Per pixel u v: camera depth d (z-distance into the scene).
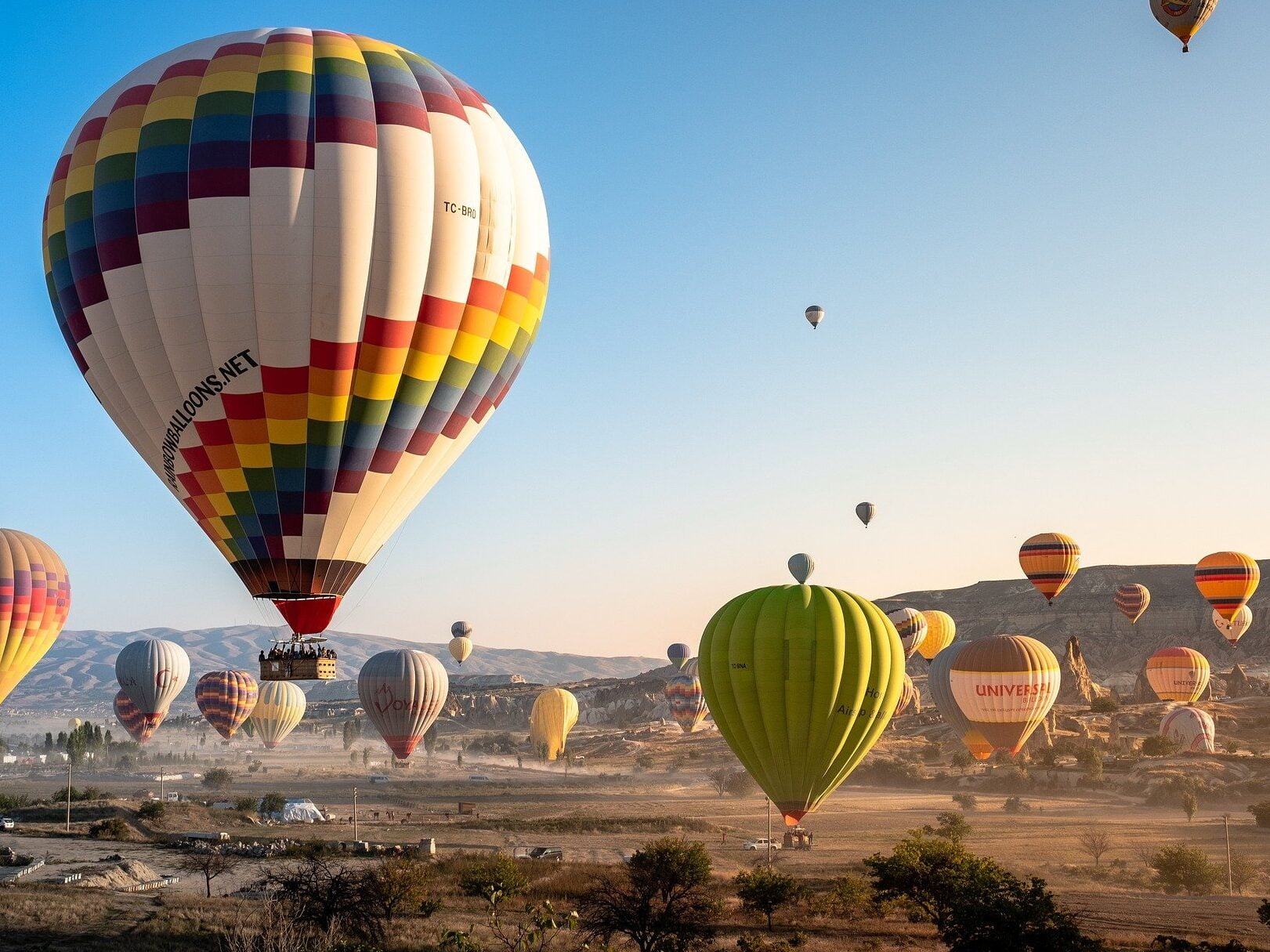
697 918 45.25
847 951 40.34
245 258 30.06
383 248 30.75
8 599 67.50
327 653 33.47
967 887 37.88
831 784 46.47
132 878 52.72
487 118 33.69
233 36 32.28
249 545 32.72
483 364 33.75
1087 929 43.75
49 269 32.84
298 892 41.66
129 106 31.47
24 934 37.56
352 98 30.97
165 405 31.64
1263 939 42.69
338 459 32.03
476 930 41.50
